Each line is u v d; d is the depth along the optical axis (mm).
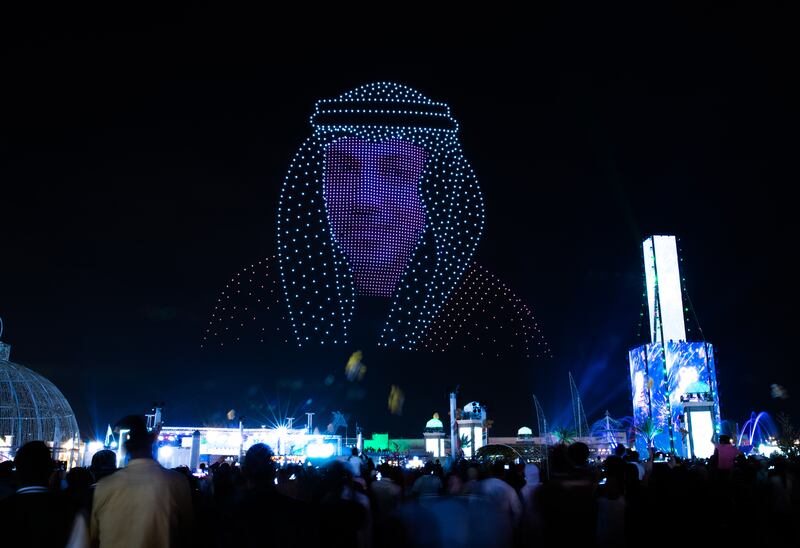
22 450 6277
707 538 7332
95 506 6164
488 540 5695
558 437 61500
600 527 7844
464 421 60125
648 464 13258
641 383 56312
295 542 5258
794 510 11344
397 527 5785
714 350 54938
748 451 45188
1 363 43406
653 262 58250
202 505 8617
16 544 5805
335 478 8203
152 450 6773
